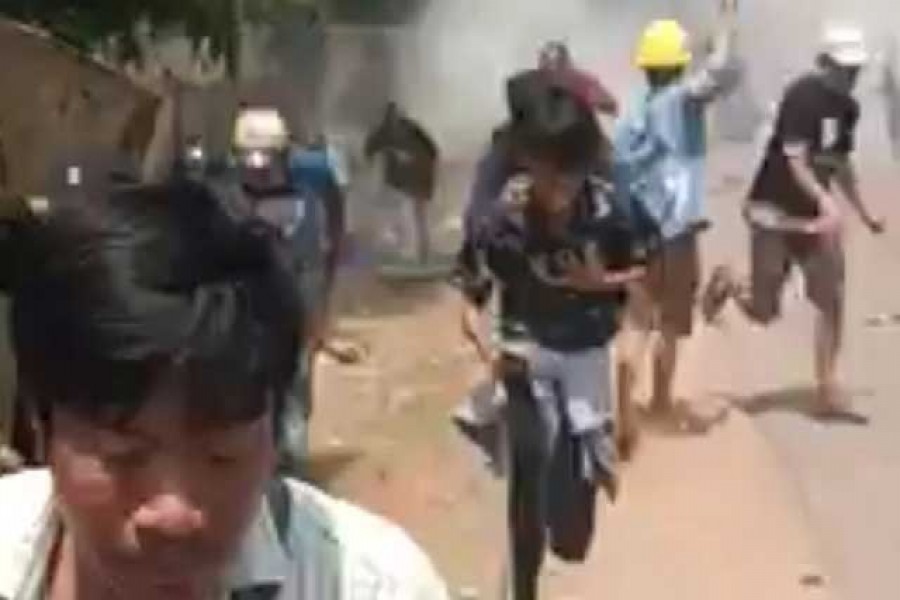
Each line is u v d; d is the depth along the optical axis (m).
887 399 10.44
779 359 11.30
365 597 1.71
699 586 7.61
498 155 6.09
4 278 1.58
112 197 1.56
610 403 6.22
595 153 5.98
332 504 1.76
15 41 9.44
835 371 10.20
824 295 9.95
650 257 6.09
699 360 11.23
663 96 9.37
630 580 7.61
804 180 9.69
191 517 1.50
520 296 6.06
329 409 10.60
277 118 7.86
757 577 7.72
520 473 6.15
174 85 12.16
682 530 8.18
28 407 1.54
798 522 8.35
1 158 9.16
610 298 6.07
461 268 6.17
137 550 1.51
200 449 1.50
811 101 9.64
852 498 8.71
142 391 1.47
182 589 1.54
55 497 1.62
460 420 6.25
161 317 1.47
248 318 1.50
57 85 9.48
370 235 16.09
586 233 5.99
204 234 1.52
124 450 1.49
